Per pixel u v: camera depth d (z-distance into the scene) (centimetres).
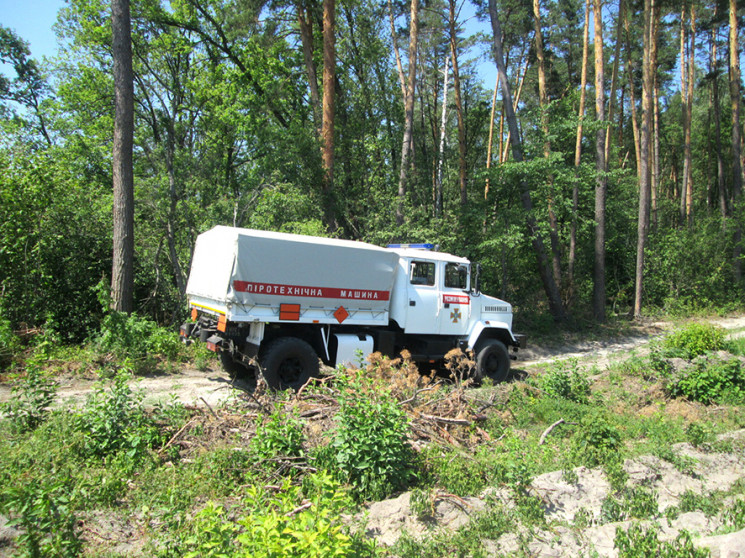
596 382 982
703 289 2264
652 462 575
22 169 1047
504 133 3394
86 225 1139
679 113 4131
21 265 1017
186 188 1345
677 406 830
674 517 463
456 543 392
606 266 2441
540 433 675
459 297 970
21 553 323
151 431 522
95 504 412
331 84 1648
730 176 4028
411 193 1942
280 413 544
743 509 464
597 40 1827
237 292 732
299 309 786
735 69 2541
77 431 518
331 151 1653
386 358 745
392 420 483
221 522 325
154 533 379
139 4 1622
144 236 1243
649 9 2052
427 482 503
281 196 1400
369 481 465
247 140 2031
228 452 493
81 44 2081
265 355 759
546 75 2727
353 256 827
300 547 272
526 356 1362
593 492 504
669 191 4394
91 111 2217
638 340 1633
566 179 1562
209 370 954
